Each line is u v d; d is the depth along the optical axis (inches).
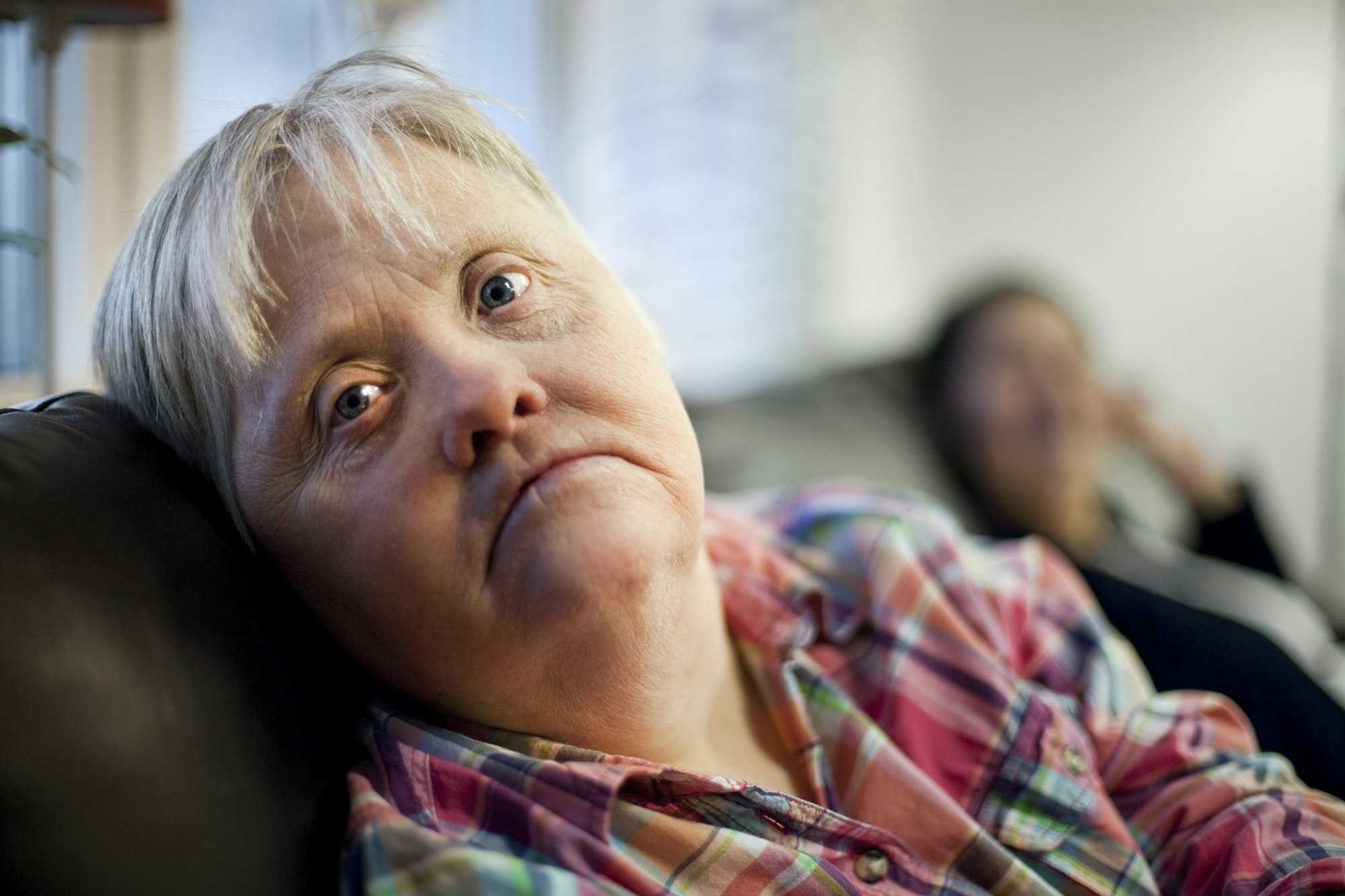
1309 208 108.1
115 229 60.4
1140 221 106.8
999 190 102.3
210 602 21.4
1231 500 69.5
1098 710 29.9
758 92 87.8
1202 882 25.2
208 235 22.1
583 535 19.9
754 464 56.4
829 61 90.8
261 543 23.0
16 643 18.0
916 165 97.6
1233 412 109.2
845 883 21.9
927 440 65.9
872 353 70.6
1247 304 108.7
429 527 20.3
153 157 61.3
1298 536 109.0
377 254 21.5
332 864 20.3
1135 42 104.5
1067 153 104.1
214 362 22.4
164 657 19.8
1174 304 108.4
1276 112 107.2
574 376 21.2
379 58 25.2
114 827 17.7
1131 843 25.5
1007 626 31.5
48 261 37.1
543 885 18.1
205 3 63.6
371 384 21.1
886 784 25.0
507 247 22.6
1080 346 69.0
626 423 21.3
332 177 22.0
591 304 22.8
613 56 83.5
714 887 21.5
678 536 21.4
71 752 17.7
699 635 24.6
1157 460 70.8
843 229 93.4
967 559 33.5
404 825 19.0
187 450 24.1
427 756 21.6
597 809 20.5
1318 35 106.7
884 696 28.2
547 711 22.3
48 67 37.2
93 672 18.6
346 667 25.0
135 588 20.2
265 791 20.0
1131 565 64.0
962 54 98.7
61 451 21.8
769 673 26.8
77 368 58.6
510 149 25.4
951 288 100.7
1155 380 107.6
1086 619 33.1
